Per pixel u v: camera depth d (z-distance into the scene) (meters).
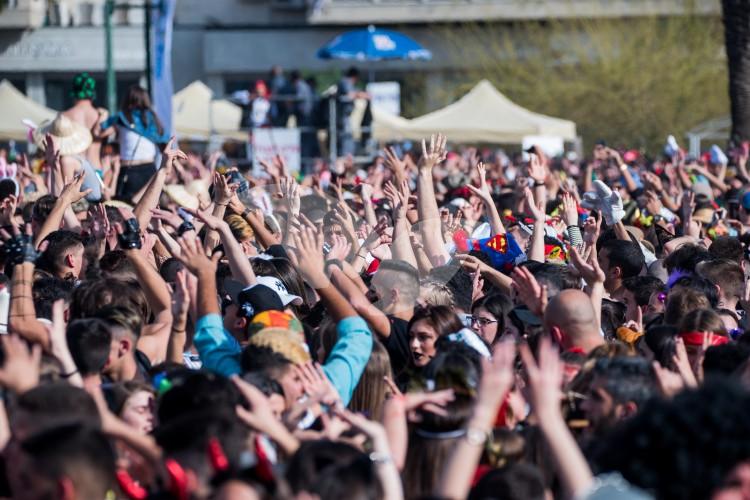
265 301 10.79
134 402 8.96
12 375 8.02
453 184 27.41
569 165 39.88
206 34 77.94
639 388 8.37
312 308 12.79
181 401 7.95
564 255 16.16
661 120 70.88
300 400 8.92
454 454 6.88
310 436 8.26
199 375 8.09
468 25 77.88
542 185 17.84
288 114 45.34
